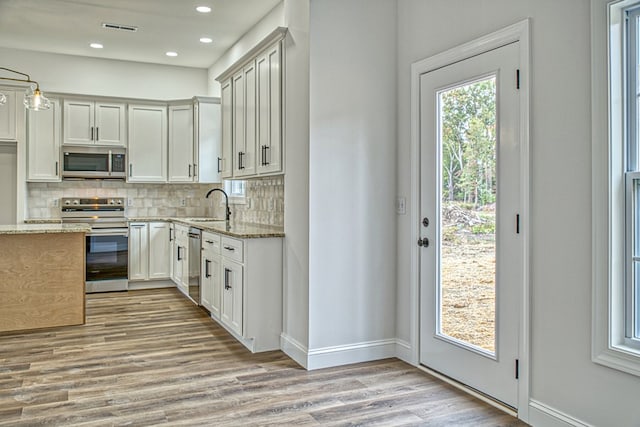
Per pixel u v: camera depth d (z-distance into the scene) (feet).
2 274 13.94
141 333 14.07
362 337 11.66
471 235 9.76
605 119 7.05
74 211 20.76
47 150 19.77
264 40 12.84
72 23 17.02
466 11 9.77
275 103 12.62
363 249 11.62
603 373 7.20
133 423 8.43
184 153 21.33
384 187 11.82
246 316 12.19
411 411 8.93
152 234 20.71
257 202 16.99
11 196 19.65
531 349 8.37
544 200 8.09
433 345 10.82
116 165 20.76
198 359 11.82
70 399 9.42
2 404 9.18
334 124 11.24
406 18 11.57
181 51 20.22
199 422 8.48
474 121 9.68
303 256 11.34
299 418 8.65
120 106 20.83
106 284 19.95
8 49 19.84
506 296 8.90
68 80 20.74
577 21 7.50
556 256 7.90
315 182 11.07
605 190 7.07
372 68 11.63
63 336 13.73
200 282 16.14
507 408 8.89
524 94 8.39
